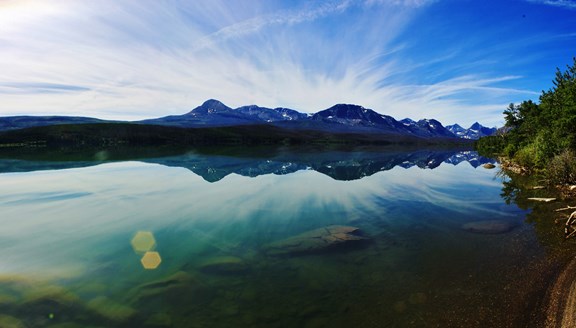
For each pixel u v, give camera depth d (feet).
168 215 66.18
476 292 32.58
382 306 30.12
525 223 57.77
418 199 82.99
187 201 79.71
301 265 40.01
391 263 40.27
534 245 45.78
